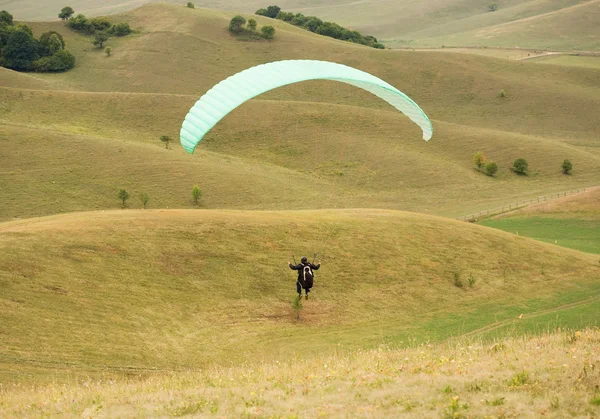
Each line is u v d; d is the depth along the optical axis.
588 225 144.75
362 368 32.62
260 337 66.12
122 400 29.91
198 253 78.12
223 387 31.25
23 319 58.50
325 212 101.44
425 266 86.88
